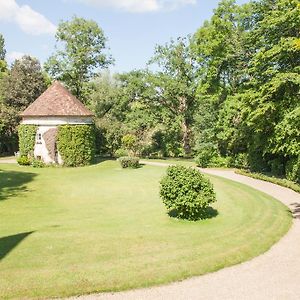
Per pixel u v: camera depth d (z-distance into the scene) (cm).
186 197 1587
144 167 3822
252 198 2138
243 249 1245
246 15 3662
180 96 4938
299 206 1969
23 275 985
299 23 2559
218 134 3612
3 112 5116
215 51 3788
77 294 905
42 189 2620
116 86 5122
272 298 909
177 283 988
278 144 2722
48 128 3897
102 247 1236
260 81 2916
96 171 3572
